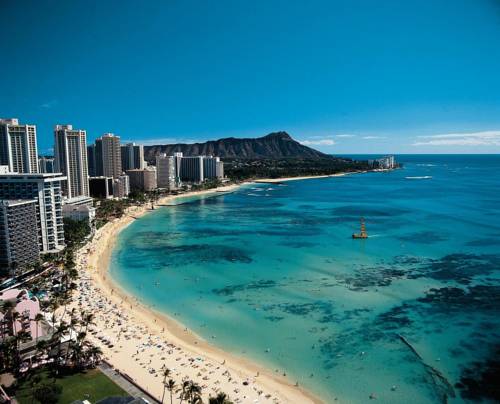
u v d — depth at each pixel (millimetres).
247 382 94938
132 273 179500
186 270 182000
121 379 94438
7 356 96000
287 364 103500
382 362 103125
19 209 168750
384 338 114500
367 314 129750
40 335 110250
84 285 157625
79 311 131750
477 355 104688
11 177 199500
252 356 107562
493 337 113125
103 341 112250
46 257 182625
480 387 92188
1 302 112438
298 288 154500
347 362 103688
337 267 178500
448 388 92250
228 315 132750
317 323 124938
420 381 95188
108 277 173625
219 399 76750
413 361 103188
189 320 129750
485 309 130500
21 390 88750
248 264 188375
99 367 99125
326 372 99688
